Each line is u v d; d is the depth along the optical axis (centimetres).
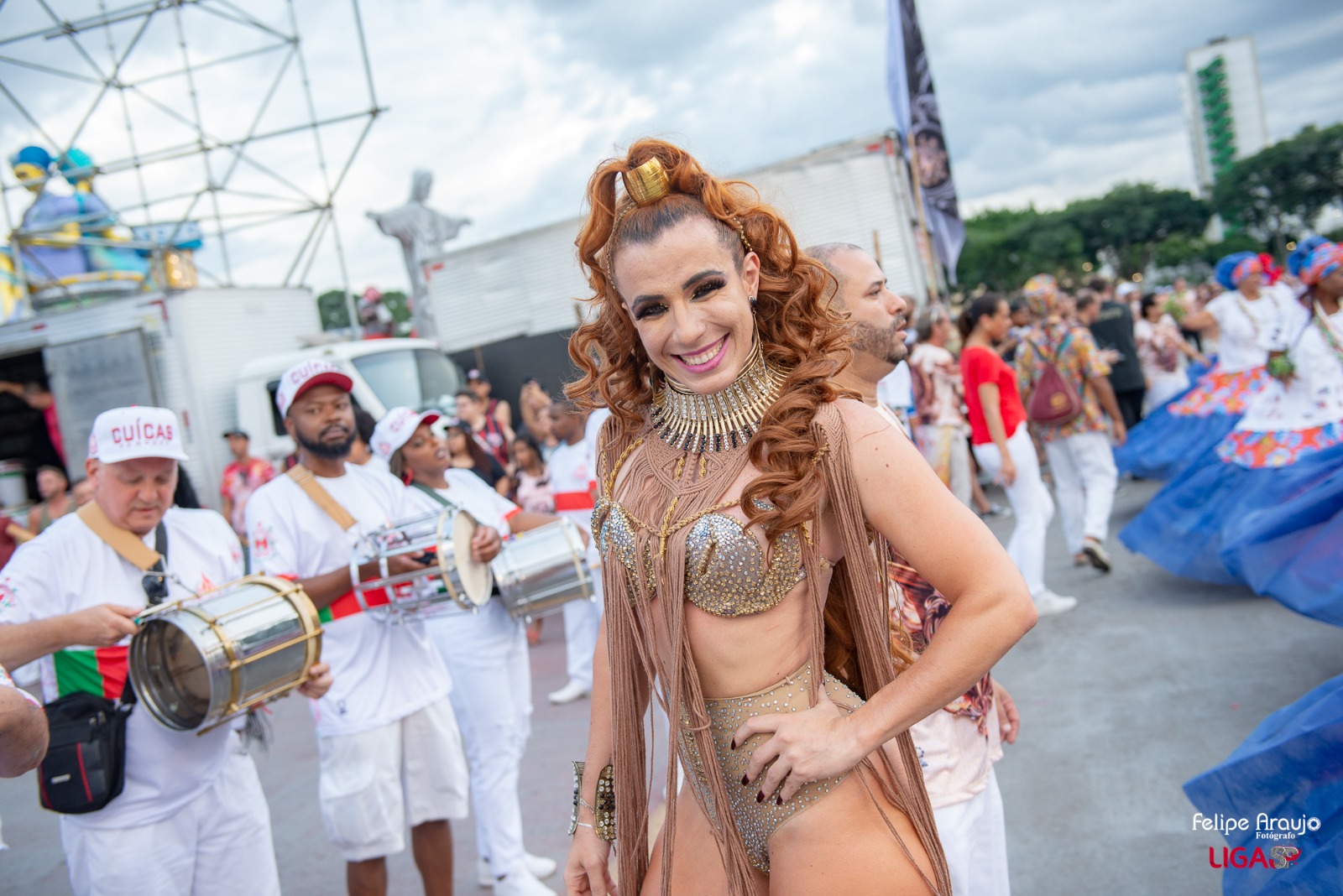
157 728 248
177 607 250
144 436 249
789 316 155
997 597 135
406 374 1054
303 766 516
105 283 1255
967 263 7375
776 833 153
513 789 347
